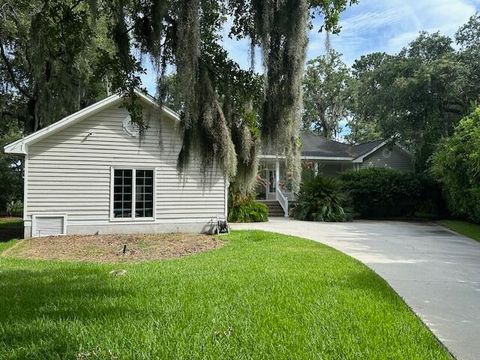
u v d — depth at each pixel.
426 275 6.38
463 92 18.31
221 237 10.93
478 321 4.15
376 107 20.81
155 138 11.87
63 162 11.25
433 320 4.17
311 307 4.21
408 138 20.19
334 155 22.42
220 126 4.79
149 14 4.54
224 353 3.05
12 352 3.06
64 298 4.51
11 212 20.67
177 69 4.18
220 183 12.76
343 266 6.58
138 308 4.14
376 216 18.70
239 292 4.79
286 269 6.24
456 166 13.26
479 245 10.00
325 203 17.25
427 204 18.30
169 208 12.30
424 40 20.44
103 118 11.60
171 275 5.77
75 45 5.31
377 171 18.89
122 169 11.81
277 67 4.33
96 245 9.38
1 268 6.60
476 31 19.52
